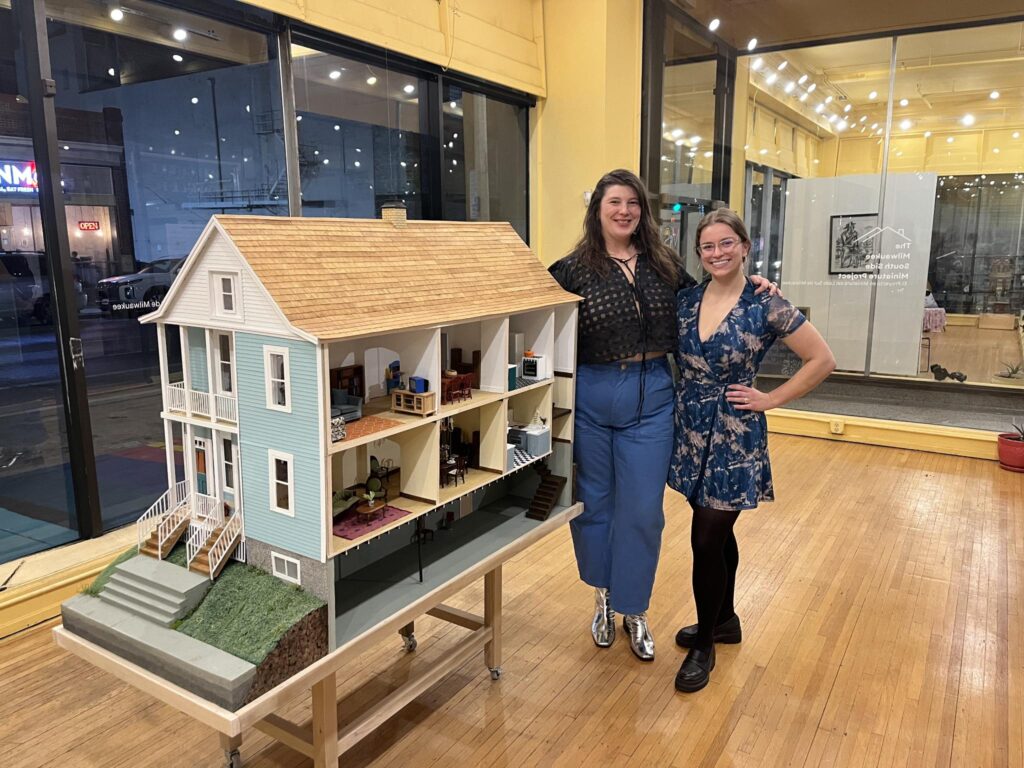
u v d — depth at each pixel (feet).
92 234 10.55
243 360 5.35
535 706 7.78
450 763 6.88
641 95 19.60
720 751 7.04
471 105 17.26
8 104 9.67
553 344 7.73
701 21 19.45
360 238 6.15
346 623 5.60
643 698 7.91
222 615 5.20
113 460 11.25
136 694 8.09
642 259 8.15
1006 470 15.96
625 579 8.38
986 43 17.10
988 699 7.84
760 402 7.50
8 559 10.16
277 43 12.51
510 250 7.87
